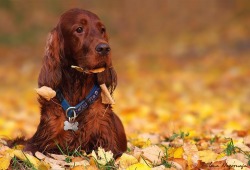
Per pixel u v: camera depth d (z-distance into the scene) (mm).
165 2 30062
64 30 5953
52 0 29375
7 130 9414
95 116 5906
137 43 25641
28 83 17984
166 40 25672
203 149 6844
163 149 6781
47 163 5625
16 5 28344
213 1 29234
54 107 5926
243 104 13445
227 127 9281
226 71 18969
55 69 5953
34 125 10406
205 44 23781
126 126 9875
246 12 27453
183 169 5848
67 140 5934
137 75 19250
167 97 14773
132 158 5797
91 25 5898
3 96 15172
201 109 11992
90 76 5906
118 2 30234
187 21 27953
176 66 20828
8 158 5699
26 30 26578
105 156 5664
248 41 23297
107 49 5703
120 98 14578
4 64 21781
